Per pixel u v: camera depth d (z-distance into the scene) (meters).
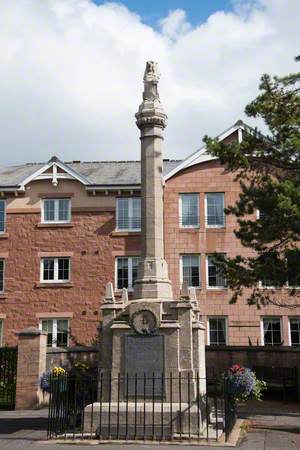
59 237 29.38
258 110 18.52
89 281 28.77
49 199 29.91
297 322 27.69
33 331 18.62
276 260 18.20
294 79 18.61
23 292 28.92
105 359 12.46
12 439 11.34
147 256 13.37
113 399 12.09
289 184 17.31
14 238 29.55
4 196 29.98
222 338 27.86
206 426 11.66
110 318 12.69
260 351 23.70
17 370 18.36
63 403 12.34
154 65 14.55
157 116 14.02
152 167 13.81
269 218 17.91
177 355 12.10
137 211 29.36
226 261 19.14
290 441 11.39
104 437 11.16
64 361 20.78
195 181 29.34
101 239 29.17
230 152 18.72
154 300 12.69
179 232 28.86
